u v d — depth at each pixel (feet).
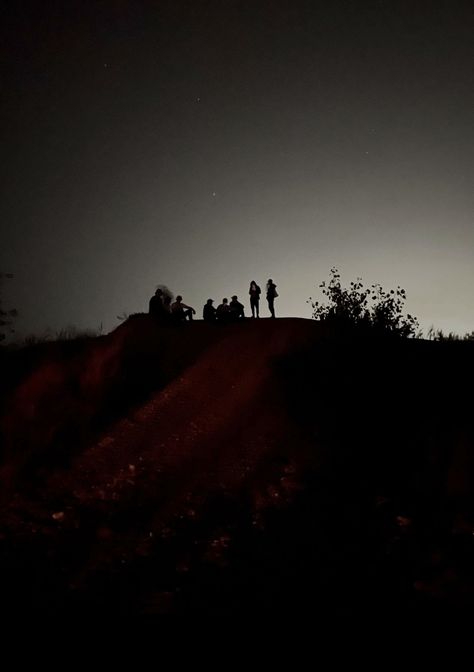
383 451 34.35
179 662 16.57
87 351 59.41
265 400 43.24
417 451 33.83
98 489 32.04
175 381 50.90
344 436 36.42
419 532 25.50
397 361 46.44
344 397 40.40
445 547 24.03
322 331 55.67
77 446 38.50
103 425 42.09
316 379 43.83
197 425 41.14
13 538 25.70
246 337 60.44
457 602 19.79
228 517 28.17
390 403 39.50
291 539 25.21
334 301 59.36
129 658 16.76
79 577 21.99
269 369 48.75
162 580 21.81
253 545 24.75
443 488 29.48
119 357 53.72
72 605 19.88
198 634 18.03
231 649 17.22
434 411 38.40
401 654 16.99
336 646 17.40
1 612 19.43
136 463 35.73
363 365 44.47
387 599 20.17
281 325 63.31
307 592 20.71
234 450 36.78
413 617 18.98
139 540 25.59
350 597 20.34
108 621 18.83
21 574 22.21
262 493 30.86
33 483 32.89
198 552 24.25
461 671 16.17
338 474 32.27
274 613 19.29
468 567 22.29
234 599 20.27
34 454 36.42
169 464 35.55
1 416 41.50
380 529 25.89
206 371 52.26
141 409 44.93
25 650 17.19
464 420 36.35
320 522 26.86
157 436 39.91
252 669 16.26
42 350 63.57
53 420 40.96
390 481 31.14
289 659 16.74
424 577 21.70
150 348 60.18
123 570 22.62
